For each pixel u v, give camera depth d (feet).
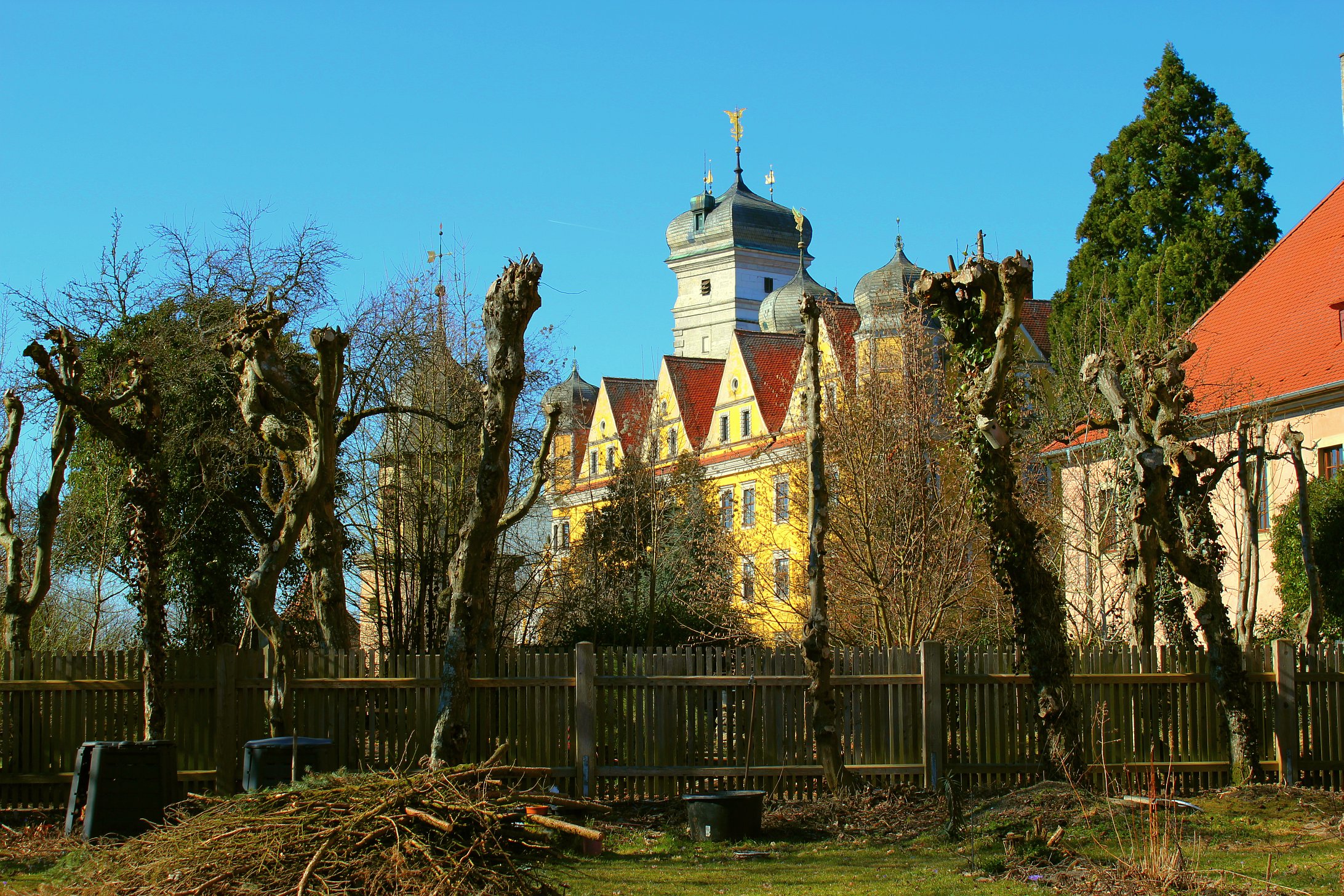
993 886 32.83
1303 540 60.85
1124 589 65.77
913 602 83.46
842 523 87.71
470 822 29.66
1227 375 103.50
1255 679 50.11
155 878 28.73
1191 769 49.34
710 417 220.84
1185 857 35.63
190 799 44.06
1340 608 81.61
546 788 46.37
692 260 343.46
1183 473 50.85
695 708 47.60
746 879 33.83
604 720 47.26
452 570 45.19
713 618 112.47
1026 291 46.16
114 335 88.53
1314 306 102.83
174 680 46.60
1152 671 49.98
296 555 88.69
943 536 85.51
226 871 28.22
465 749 45.44
